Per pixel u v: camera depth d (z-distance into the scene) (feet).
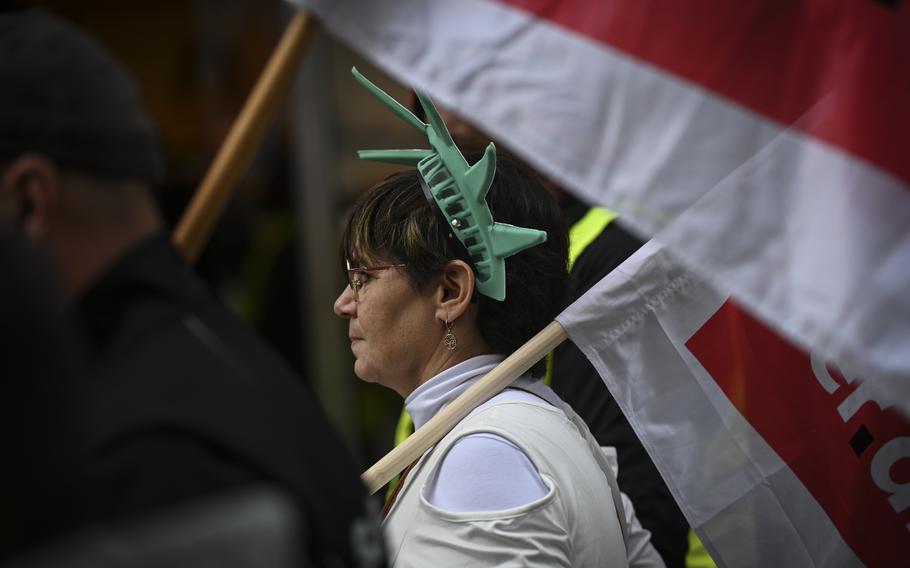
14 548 7.93
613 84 16.20
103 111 11.76
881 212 14.89
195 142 49.73
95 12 48.37
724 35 15.74
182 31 49.11
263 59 49.65
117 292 11.91
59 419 8.18
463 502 16.61
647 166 15.94
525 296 18.57
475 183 17.84
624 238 24.71
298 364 51.31
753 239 15.35
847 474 19.97
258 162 50.78
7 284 8.12
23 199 11.58
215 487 10.66
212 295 12.93
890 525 20.01
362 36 17.76
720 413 19.62
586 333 18.76
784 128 15.44
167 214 49.55
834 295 14.85
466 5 17.16
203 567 7.72
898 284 14.75
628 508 21.36
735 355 19.65
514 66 16.80
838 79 15.25
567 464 17.22
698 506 19.62
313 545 11.28
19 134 11.47
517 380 18.62
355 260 18.84
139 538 7.71
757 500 19.74
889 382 14.64
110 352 11.64
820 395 19.85
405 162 19.22
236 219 50.75
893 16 15.08
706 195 15.64
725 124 15.66
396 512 17.54
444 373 18.43
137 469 10.52
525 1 16.78
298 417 12.10
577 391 23.91
